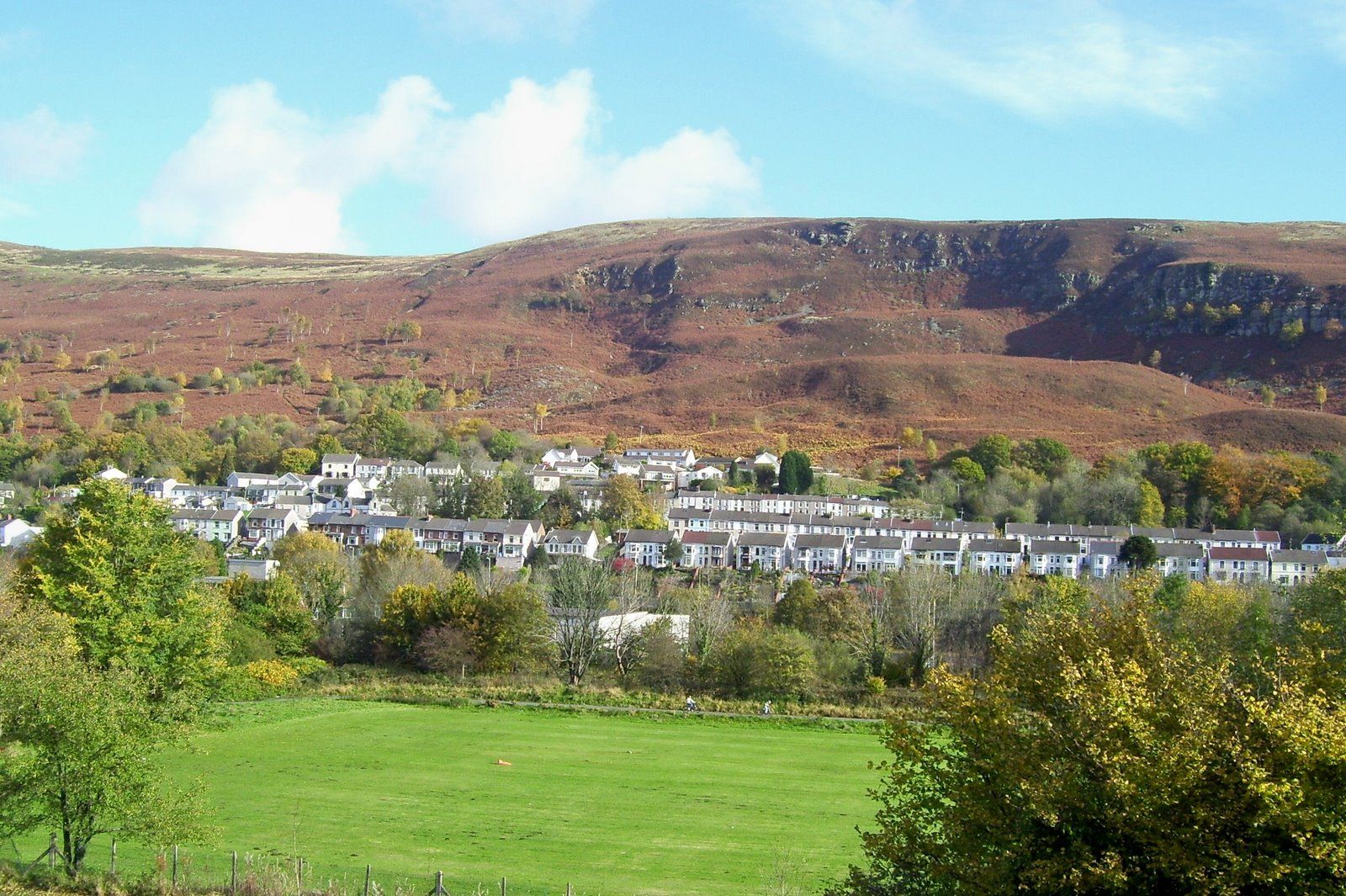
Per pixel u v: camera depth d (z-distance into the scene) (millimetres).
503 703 91875
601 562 149375
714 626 103812
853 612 112188
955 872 32031
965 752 35438
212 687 73500
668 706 91312
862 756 75562
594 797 62688
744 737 81438
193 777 64438
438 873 41500
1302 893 28484
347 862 48156
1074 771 31141
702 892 45906
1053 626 37188
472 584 113938
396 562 135375
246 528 198500
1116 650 35250
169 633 68375
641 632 103250
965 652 102000
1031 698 34969
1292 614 93625
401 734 79062
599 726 84375
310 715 85625
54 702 39781
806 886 46844
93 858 46062
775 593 145250
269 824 54594
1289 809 27938
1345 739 28750
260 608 104188
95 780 39969
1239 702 31859
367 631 110188
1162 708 31594
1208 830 29250
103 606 66375
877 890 35781
